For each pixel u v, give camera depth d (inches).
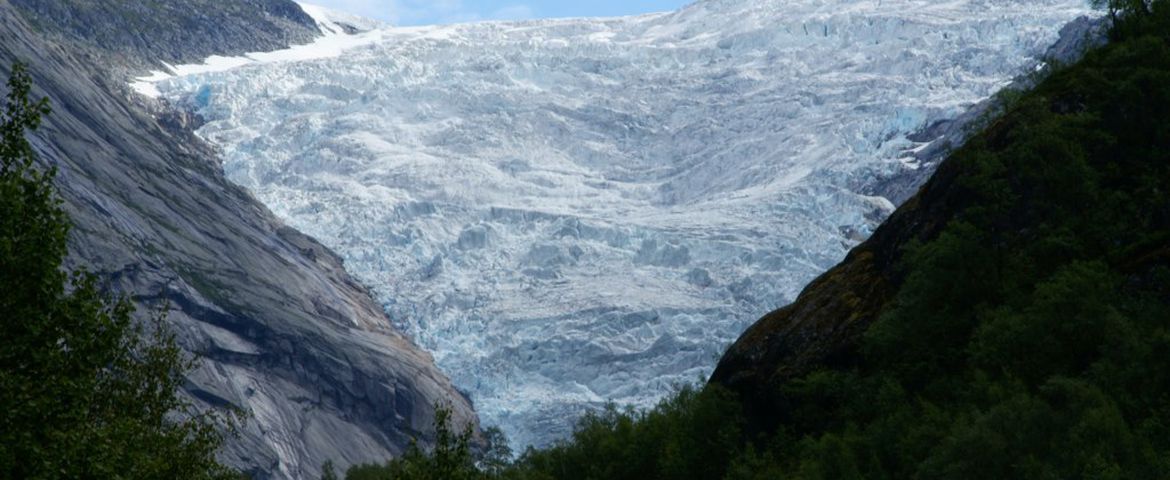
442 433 2763.3
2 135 2182.6
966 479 3292.3
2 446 1881.2
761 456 4603.8
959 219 4475.9
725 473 4694.9
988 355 3818.9
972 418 3602.4
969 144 4672.7
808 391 4411.9
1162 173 4264.3
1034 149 4352.9
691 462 4790.8
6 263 2025.1
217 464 2780.5
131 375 2701.8
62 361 2085.4
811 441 4212.6
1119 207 4197.8
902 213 4859.7
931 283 4239.7
